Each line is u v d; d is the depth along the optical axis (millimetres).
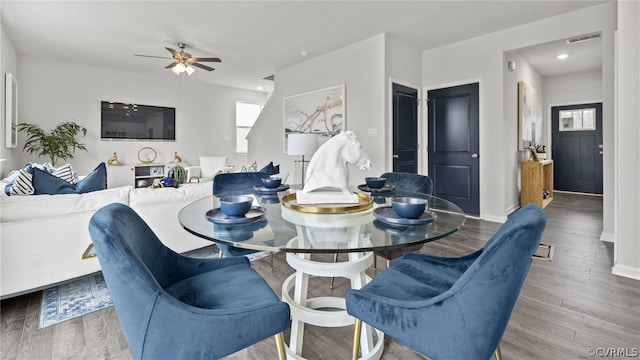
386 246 1117
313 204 1623
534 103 5781
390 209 1556
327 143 1684
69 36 4211
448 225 1379
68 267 2156
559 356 1499
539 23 3715
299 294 1602
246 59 5227
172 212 2652
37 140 4926
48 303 2049
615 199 2447
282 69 5797
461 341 913
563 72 6172
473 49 4270
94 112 5746
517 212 1175
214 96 7320
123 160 6109
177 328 879
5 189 2375
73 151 5523
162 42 4441
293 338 1537
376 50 4199
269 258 2893
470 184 4395
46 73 5246
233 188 2547
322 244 1136
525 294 2113
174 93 6711
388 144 4188
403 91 4441
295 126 5477
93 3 3299
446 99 4570
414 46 4578
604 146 3279
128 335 887
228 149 7590
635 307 1928
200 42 4449
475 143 4309
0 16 3574
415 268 1405
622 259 2416
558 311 1894
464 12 3529
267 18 3678
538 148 5543
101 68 5805
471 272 898
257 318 968
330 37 4270
